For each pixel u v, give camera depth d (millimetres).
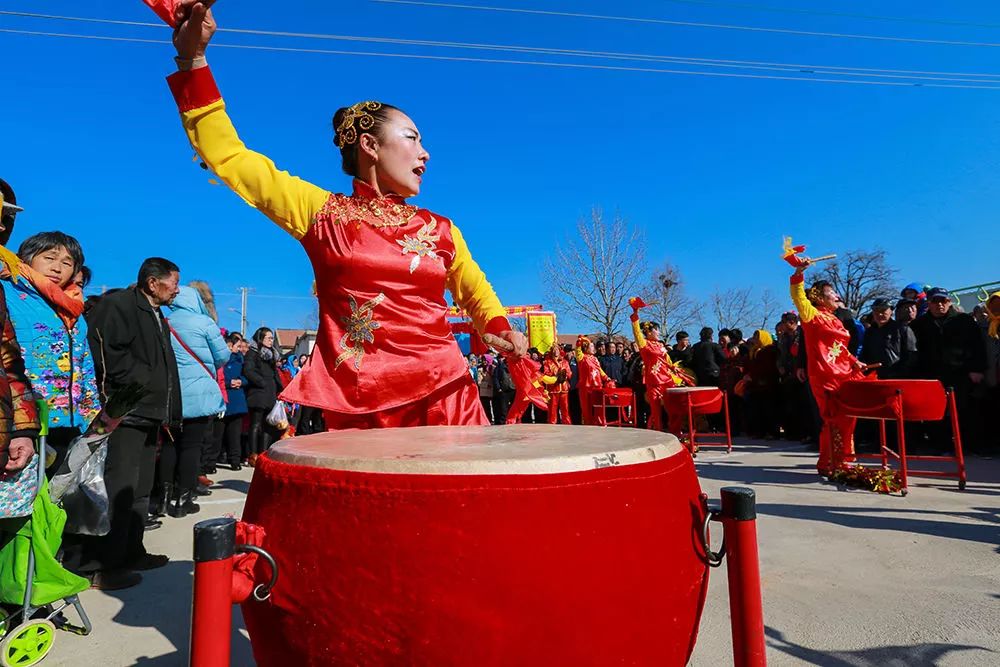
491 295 2049
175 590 2916
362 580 951
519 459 989
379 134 1866
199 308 4676
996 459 6270
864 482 4883
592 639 962
